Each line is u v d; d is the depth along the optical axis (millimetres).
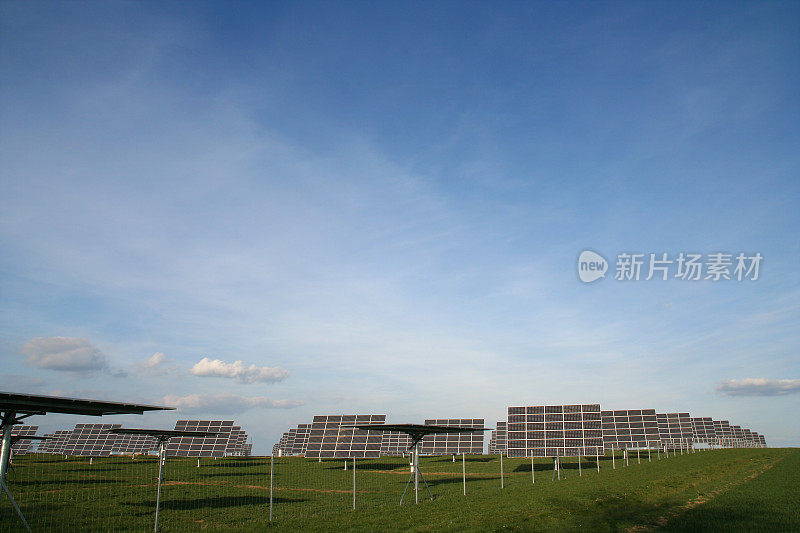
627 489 38375
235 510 36062
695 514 27438
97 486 48031
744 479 43750
